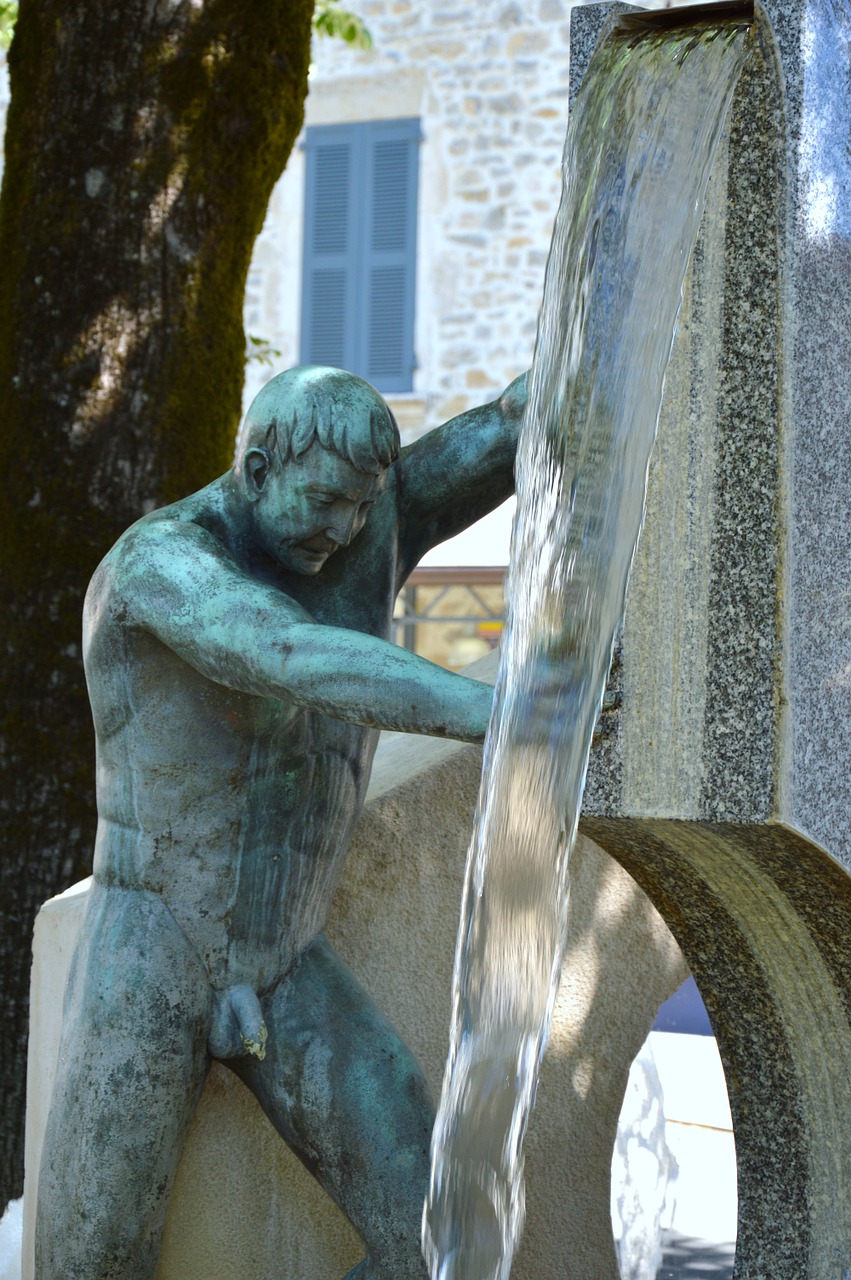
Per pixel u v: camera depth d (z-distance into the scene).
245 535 4.30
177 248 7.83
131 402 7.74
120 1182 4.36
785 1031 4.45
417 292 25.92
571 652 3.88
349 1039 4.55
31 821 7.63
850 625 4.12
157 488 7.75
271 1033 4.55
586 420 3.98
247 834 4.43
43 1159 4.50
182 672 4.28
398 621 24.36
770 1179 4.54
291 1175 4.89
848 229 4.12
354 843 4.99
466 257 25.69
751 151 3.93
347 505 4.15
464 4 25.62
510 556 4.13
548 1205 5.50
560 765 3.85
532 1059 3.78
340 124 26.27
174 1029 4.38
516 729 3.78
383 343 26.16
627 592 4.00
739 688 3.89
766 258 3.90
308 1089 4.50
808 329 3.94
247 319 26.80
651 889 4.45
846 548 4.11
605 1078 5.65
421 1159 4.45
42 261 7.79
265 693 3.82
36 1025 5.28
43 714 7.65
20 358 7.78
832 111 4.04
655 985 5.77
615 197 4.07
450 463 4.64
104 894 4.50
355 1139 4.46
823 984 4.30
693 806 3.95
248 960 4.50
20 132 7.97
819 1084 4.43
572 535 3.94
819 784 3.95
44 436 7.71
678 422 4.00
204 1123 4.73
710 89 3.97
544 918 3.79
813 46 3.92
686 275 3.99
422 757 5.35
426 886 5.16
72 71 7.82
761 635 3.87
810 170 3.94
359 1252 5.03
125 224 7.79
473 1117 3.97
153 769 4.36
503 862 3.86
